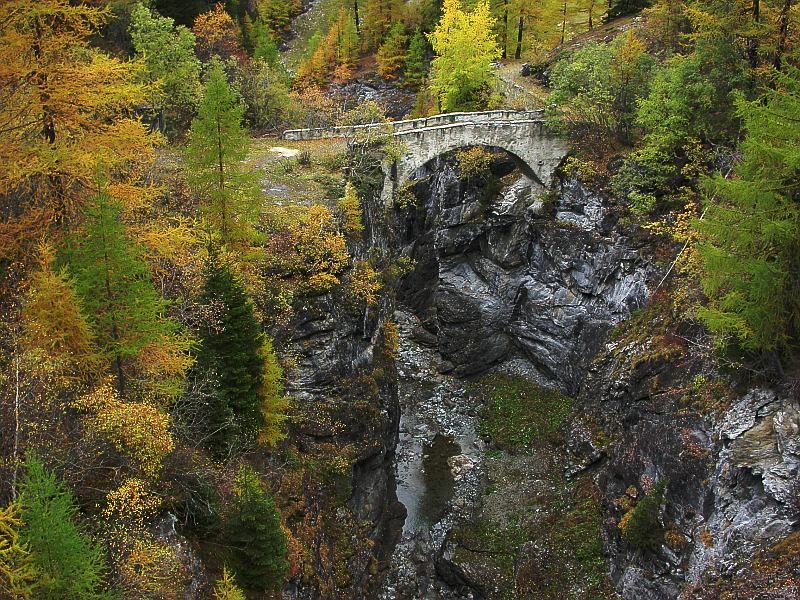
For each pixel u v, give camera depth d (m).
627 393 31.72
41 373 14.06
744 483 21.52
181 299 19.61
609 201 39.62
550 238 42.78
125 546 13.41
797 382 21.94
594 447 33.34
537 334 44.25
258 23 68.94
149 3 50.19
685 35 34.84
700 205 33.53
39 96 17.27
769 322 20.95
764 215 20.14
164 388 16.84
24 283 16.19
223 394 19.19
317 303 28.06
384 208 40.91
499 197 45.34
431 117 43.03
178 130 42.38
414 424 41.41
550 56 54.28
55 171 17.38
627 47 40.34
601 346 38.66
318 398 27.92
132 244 16.89
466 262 48.03
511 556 30.44
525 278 45.06
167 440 15.05
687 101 33.72
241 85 49.06
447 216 47.44
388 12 71.81
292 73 74.88
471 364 46.47
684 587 22.41
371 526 30.02
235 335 20.27
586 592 27.59
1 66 16.52
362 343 31.44
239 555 17.48
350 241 31.08
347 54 71.12
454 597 29.47
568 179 42.88
